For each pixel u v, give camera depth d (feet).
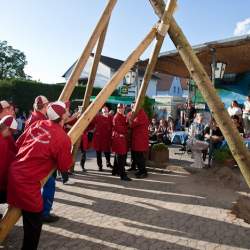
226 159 28.78
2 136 12.91
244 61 40.27
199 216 17.83
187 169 28.89
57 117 12.07
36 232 11.82
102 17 19.81
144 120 26.99
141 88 26.27
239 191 23.03
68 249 13.51
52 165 12.03
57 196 21.18
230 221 17.13
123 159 26.14
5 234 12.12
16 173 11.51
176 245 14.12
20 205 11.46
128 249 13.64
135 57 16.88
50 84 71.15
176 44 16.57
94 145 29.99
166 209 18.93
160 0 17.20
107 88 15.83
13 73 191.52
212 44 30.94
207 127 33.37
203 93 15.49
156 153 32.32
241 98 49.75
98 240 14.47
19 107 66.90
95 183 24.86
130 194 21.94
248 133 36.83
